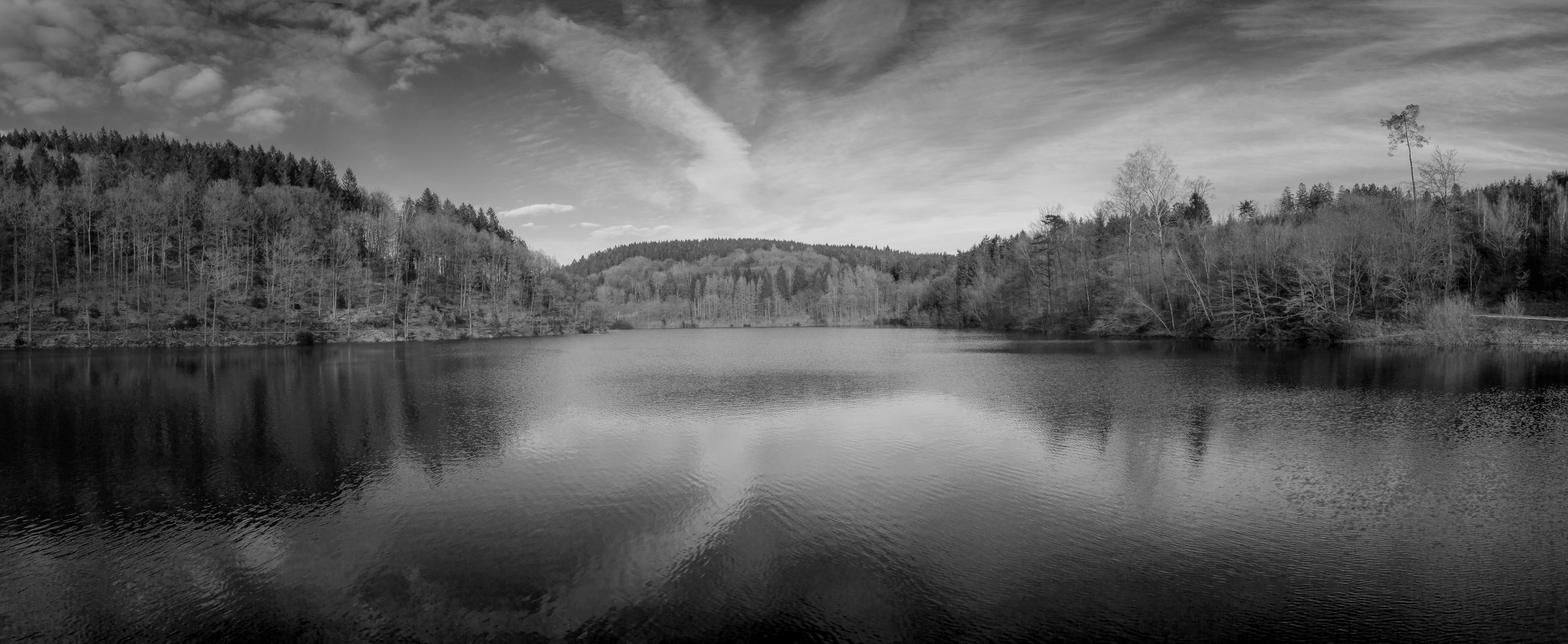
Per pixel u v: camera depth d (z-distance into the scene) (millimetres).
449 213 178875
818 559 12281
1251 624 9820
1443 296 54594
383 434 23953
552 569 12055
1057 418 25406
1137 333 73500
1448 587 10977
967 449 20672
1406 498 15422
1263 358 45969
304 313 94000
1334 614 10125
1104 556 12281
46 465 19703
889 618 10047
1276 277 59344
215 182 113188
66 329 74375
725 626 9898
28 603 11195
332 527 14398
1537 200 79750
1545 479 16688
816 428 24531
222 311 86500
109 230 85875
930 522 14141
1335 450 19750
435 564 12367
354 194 160875
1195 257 71250
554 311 136000
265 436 23594
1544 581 11156
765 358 59000
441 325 106125
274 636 10016
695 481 17484
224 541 13703
